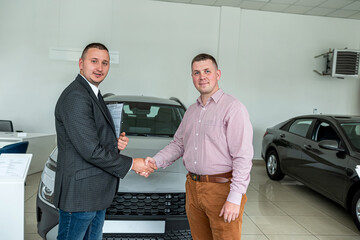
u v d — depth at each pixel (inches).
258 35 244.7
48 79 223.9
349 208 113.8
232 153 56.7
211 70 59.7
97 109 52.9
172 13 232.8
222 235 58.5
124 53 230.4
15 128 223.8
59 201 51.4
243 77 245.8
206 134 59.2
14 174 58.4
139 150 90.8
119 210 72.4
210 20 236.8
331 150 125.8
